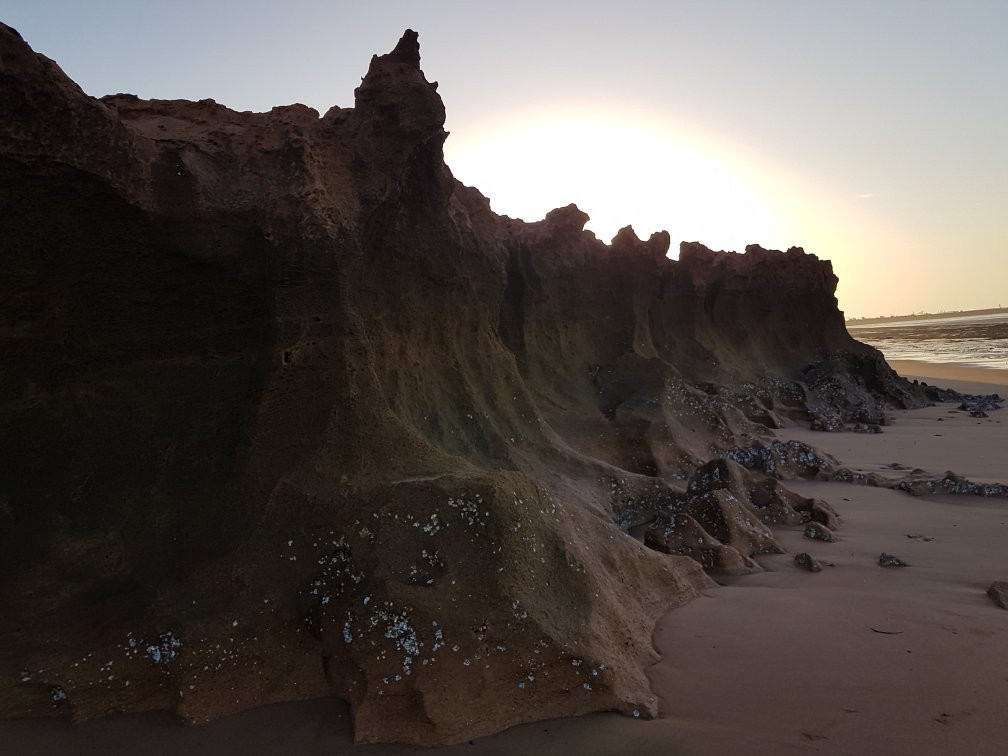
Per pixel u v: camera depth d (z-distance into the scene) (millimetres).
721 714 4598
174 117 6539
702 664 5258
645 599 6121
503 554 4852
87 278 5539
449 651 4414
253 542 5004
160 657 4434
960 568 7500
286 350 5711
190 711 4305
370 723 4223
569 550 5324
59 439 5531
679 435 12609
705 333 23125
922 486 11078
